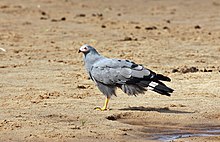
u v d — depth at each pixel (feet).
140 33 93.66
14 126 42.96
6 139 40.14
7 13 109.70
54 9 117.70
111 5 126.41
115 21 104.58
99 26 98.94
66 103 50.55
